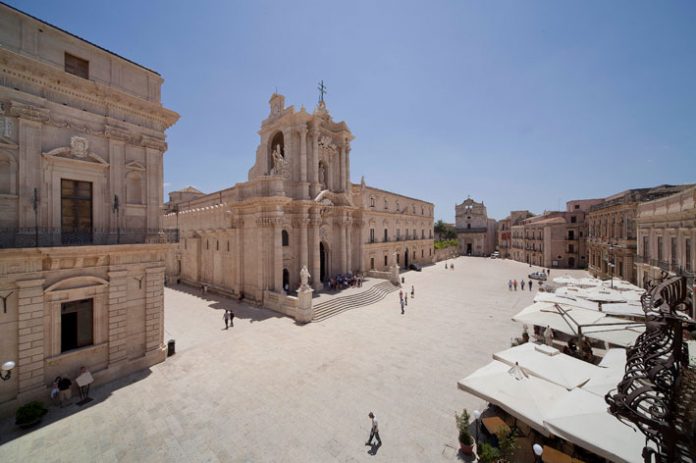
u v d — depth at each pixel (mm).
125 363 14383
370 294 30578
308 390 13062
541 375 10242
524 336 16672
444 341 18844
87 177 13945
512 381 9922
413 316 24531
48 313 12422
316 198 30562
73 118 13523
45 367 12305
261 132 34250
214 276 33406
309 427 10734
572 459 8742
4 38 11898
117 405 12016
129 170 15328
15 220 11945
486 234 92938
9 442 9969
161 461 9219
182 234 39094
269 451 9625
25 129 12172
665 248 22797
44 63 12305
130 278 14867
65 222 13336
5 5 11922
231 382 13719
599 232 43000
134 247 14562
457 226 96750
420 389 13188
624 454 6836
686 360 4945
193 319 23234
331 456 9406
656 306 5074
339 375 14367
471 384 10078
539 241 65750
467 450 9352
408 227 60438
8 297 11461
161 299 15914
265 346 17859
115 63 15094
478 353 17047
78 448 9734
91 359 13555
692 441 4109
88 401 12281
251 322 22469
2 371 11180
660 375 4766
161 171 16547
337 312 25375
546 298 19734
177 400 12344
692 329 4543
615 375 9891
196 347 17672
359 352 17016
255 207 27562
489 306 28188
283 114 31781
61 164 13164
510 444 8617
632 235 32656
